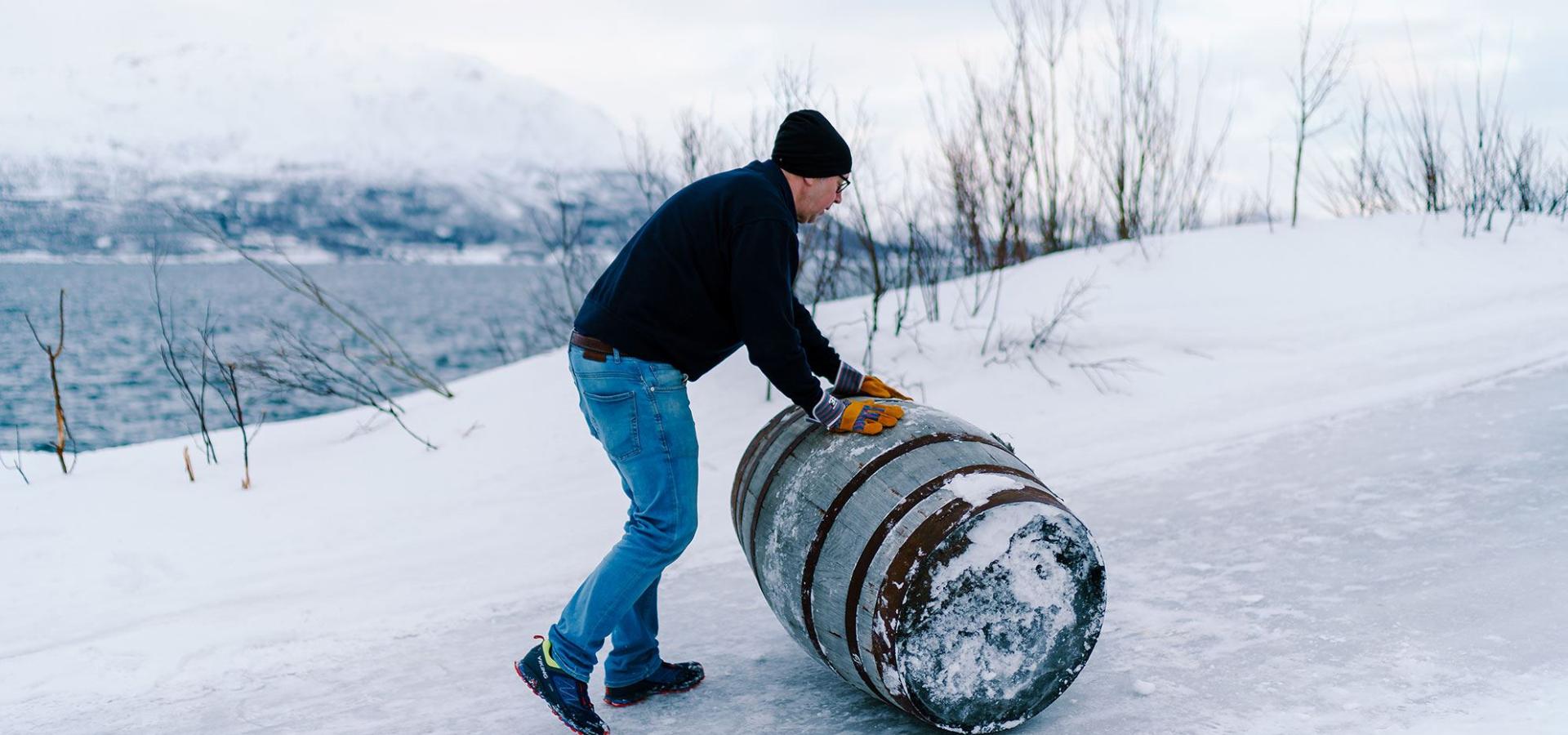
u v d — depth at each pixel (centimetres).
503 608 381
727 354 261
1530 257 827
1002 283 822
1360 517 383
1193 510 421
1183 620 304
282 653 346
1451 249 845
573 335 254
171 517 509
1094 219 943
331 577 425
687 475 252
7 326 2525
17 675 332
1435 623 276
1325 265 814
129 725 294
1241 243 855
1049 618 235
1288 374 627
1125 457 518
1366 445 480
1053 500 235
